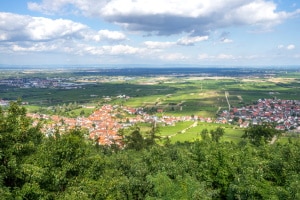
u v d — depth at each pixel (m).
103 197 26.28
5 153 23.72
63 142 28.08
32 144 25.78
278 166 35.62
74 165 27.16
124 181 34.12
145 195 33.19
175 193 31.08
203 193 30.69
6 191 21.56
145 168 39.41
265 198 30.17
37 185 23.09
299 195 27.11
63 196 24.12
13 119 26.31
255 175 33.50
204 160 40.72
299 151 38.34
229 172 36.53
